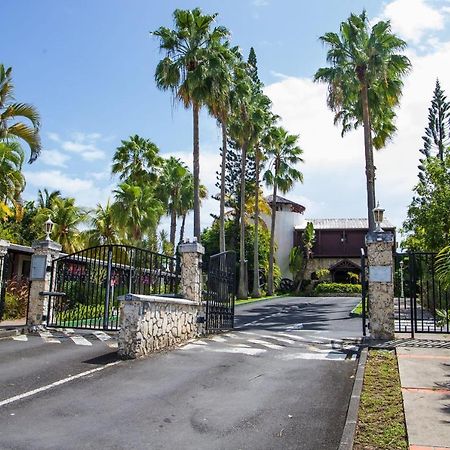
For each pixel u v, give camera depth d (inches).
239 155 1708.9
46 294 489.4
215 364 336.8
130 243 1152.2
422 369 313.6
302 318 763.4
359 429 208.2
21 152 735.1
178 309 424.8
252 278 1702.8
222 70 927.7
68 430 207.5
